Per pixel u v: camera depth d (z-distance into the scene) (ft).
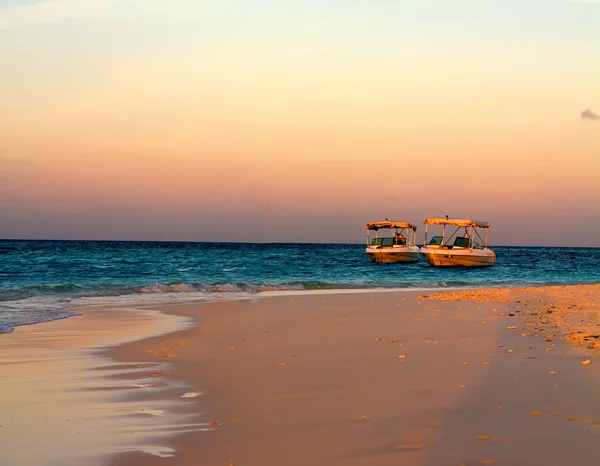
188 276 143.64
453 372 33.24
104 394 30.01
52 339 47.06
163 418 25.85
